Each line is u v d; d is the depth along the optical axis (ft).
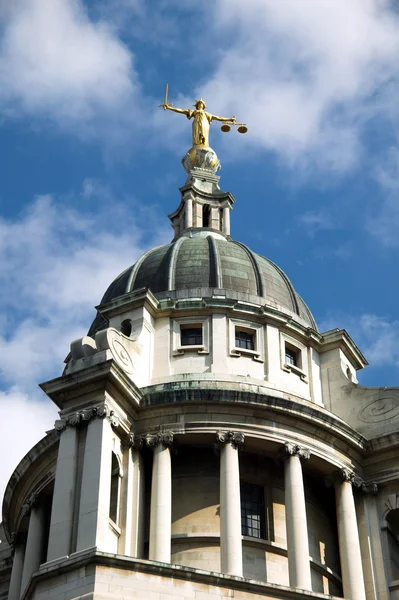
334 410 203.82
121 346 190.70
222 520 175.73
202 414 185.16
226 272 216.74
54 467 188.85
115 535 171.83
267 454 188.14
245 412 186.19
